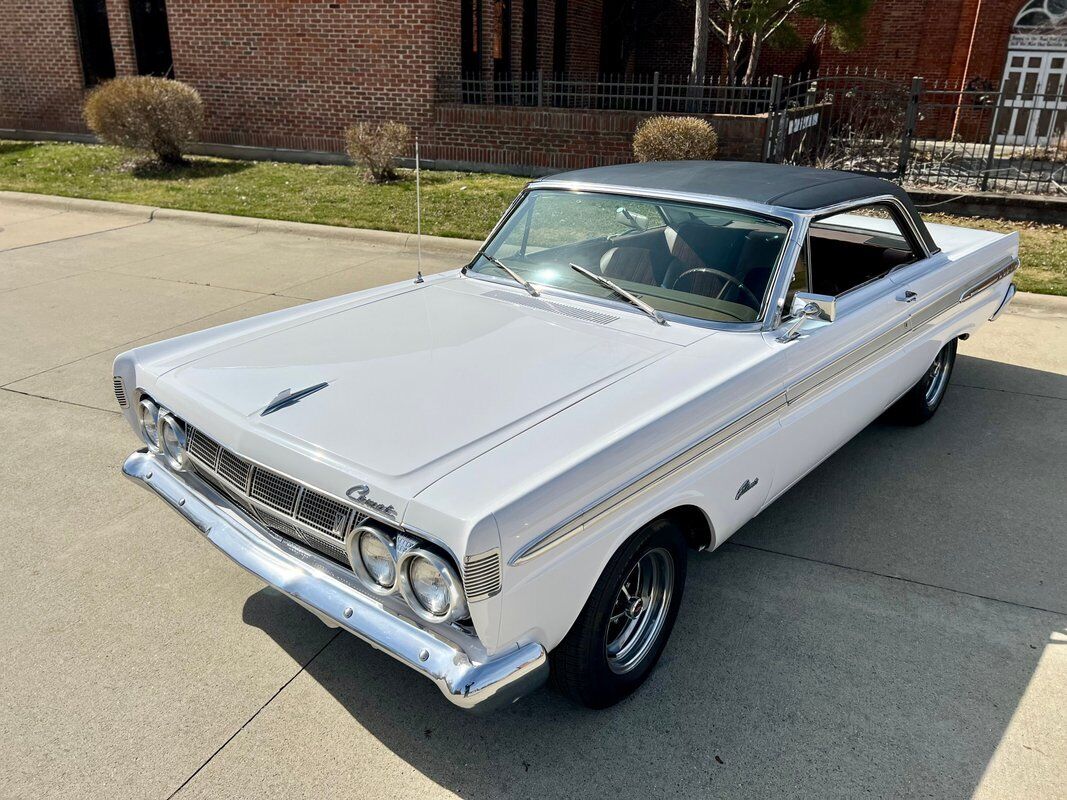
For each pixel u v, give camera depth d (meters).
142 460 3.43
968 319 5.22
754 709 3.02
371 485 2.44
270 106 15.09
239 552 2.90
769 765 2.78
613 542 2.66
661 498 2.84
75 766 2.72
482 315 3.70
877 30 19.48
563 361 3.19
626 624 3.04
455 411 2.81
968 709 3.03
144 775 2.69
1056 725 2.95
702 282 3.62
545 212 4.20
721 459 3.13
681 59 21.77
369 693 3.08
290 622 3.46
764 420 3.33
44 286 8.29
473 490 2.37
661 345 3.35
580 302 3.79
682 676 3.19
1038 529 4.24
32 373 6.02
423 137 14.24
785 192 3.82
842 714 3.00
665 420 2.80
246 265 9.21
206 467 3.03
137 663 3.20
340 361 3.23
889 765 2.78
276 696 3.05
